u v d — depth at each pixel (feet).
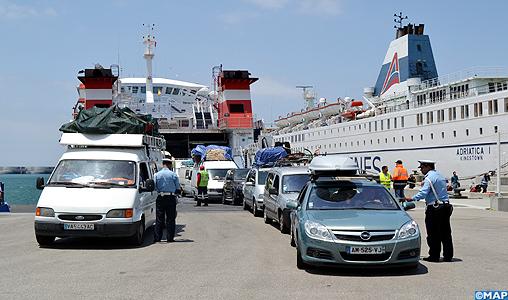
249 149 128.57
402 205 32.09
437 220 31.19
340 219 27.81
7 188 287.69
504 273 27.58
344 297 22.30
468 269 28.78
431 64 136.77
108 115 44.04
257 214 65.05
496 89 107.24
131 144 42.80
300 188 49.16
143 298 22.26
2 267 29.91
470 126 108.78
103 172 39.93
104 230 36.60
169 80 165.89
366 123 143.43
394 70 142.41
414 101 130.00
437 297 22.22
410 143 126.41
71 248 37.83
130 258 33.19
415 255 26.86
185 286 24.63
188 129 138.00
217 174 96.53
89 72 127.65
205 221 59.06
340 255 26.35
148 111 154.61
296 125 206.59
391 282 25.39
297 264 29.35
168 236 41.16
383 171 70.44
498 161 79.15
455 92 118.01
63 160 40.91
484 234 45.47
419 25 140.87
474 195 97.91
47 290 23.81
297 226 29.84
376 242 26.25
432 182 31.22
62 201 36.86
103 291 23.59
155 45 158.30
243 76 134.21
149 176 44.04
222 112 138.10
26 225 54.80
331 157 35.06
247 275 27.32
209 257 33.50
